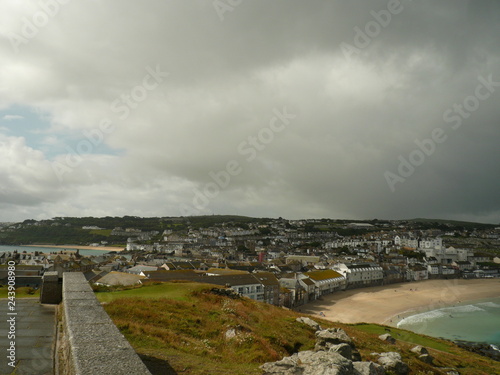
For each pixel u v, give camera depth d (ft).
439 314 385.29
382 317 365.40
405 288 599.98
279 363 50.21
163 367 45.65
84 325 31.12
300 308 399.03
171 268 494.59
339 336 81.61
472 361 153.28
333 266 626.23
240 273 371.56
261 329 92.89
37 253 599.57
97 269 518.37
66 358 31.24
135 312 77.56
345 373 45.44
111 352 24.72
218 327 80.74
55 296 66.33
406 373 76.69
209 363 51.70
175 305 91.71
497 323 341.00
